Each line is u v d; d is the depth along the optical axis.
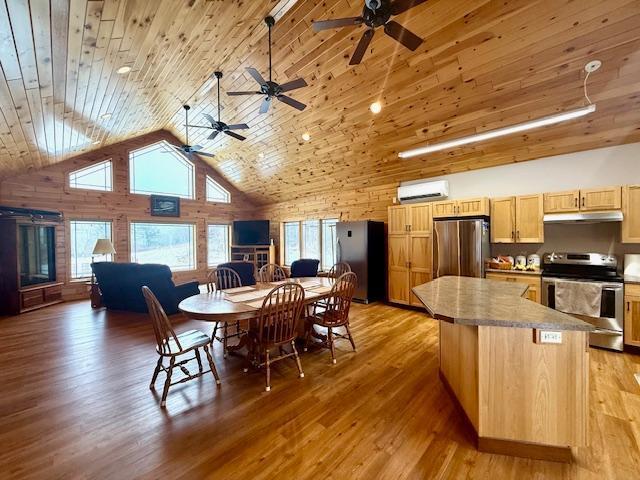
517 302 2.10
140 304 4.98
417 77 3.39
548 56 2.78
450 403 2.31
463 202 4.48
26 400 2.36
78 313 5.01
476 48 2.90
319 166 6.05
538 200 3.92
